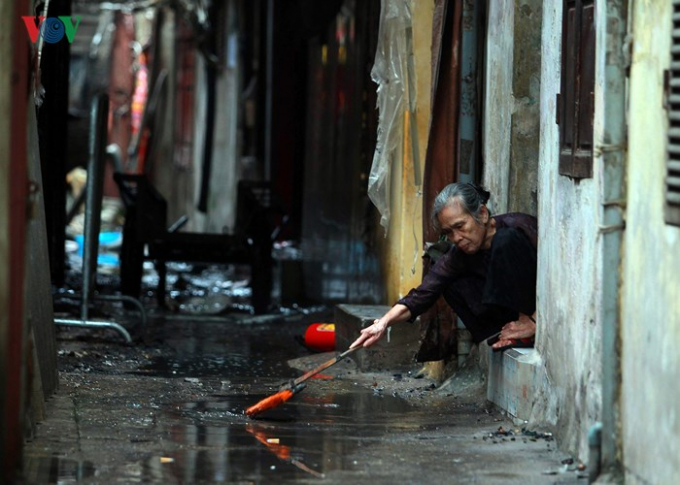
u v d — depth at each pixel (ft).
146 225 122.01
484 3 65.92
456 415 57.98
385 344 73.00
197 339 95.76
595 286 44.50
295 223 162.09
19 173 37.58
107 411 56.24
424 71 73.00
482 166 66.18
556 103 50.49
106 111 88.38
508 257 56.03
